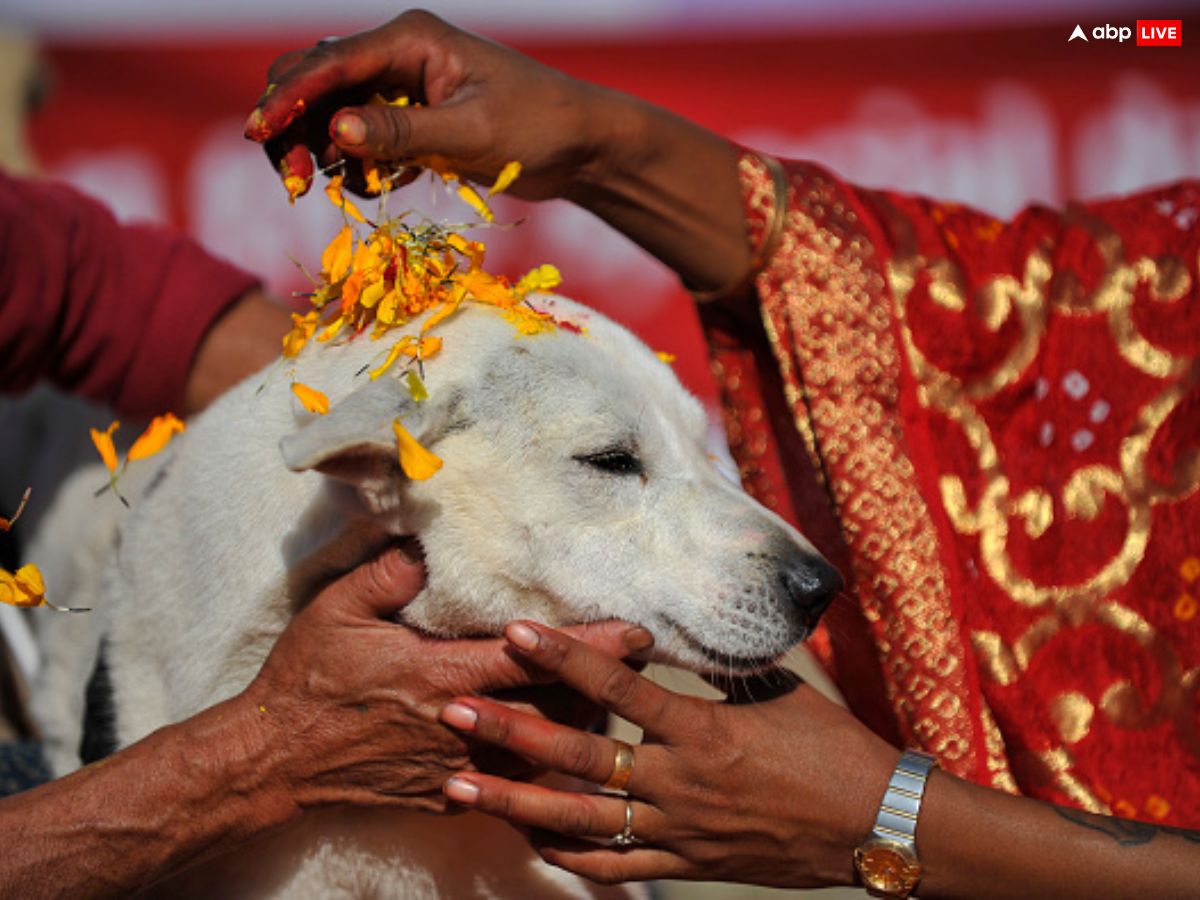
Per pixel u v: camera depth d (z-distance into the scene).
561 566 2.63
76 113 6.69
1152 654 2.71
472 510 2.62
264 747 2.45
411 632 2.44
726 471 3.52
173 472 2.97
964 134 6.86
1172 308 2.79
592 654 2.31
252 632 2.72
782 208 2.85
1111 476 2.77
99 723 2.91
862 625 2.81
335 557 2.65
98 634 3.02
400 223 2.75
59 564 3.41
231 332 3.56
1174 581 2.70
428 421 2.55
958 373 2.83
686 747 2.35
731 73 6.87
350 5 6.81
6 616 3.63
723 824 2.40
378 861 2.78
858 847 2.42
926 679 2.73
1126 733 2.70
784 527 2.69
